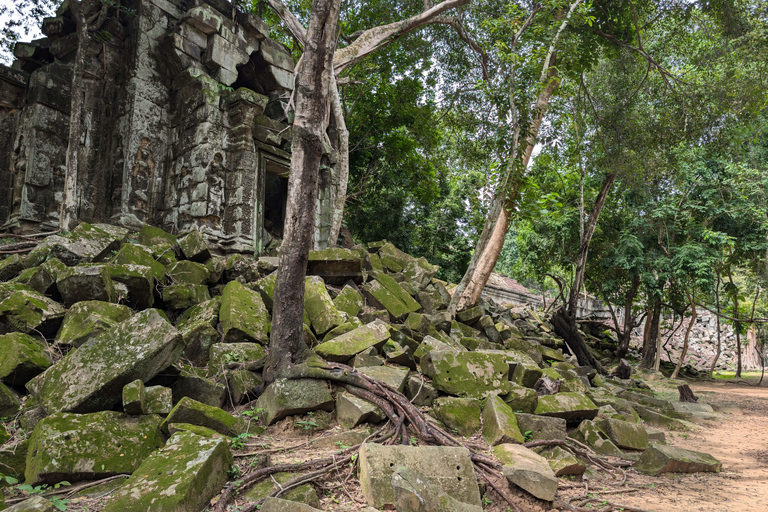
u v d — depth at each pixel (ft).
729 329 119.85
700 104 46.11
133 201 33.06
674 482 19.04
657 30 52.75
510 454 16.53
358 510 12.82
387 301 30.71
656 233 62.80
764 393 57.88
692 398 43.98
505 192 34.09
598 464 19.97
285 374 18.69
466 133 49.70
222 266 27.84
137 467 13.79
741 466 22.62
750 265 67.82
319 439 16.51
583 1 38.34
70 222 26.45
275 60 39.06
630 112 50.78
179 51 34.32
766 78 44.14
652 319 73.92
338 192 39.63
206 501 12.28
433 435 16.92
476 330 37.42
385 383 18.79
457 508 12.44
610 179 56.08
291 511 11.62
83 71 30.68
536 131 37.29
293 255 19.79
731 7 46.55
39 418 14.94
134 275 21.77
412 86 58.29
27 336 17.99
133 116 33.47
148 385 17.04
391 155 62.49
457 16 45.03
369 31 37.24
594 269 72.59
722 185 61.11
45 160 31.53
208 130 32.89
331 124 46.32
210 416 16.01
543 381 25.57
